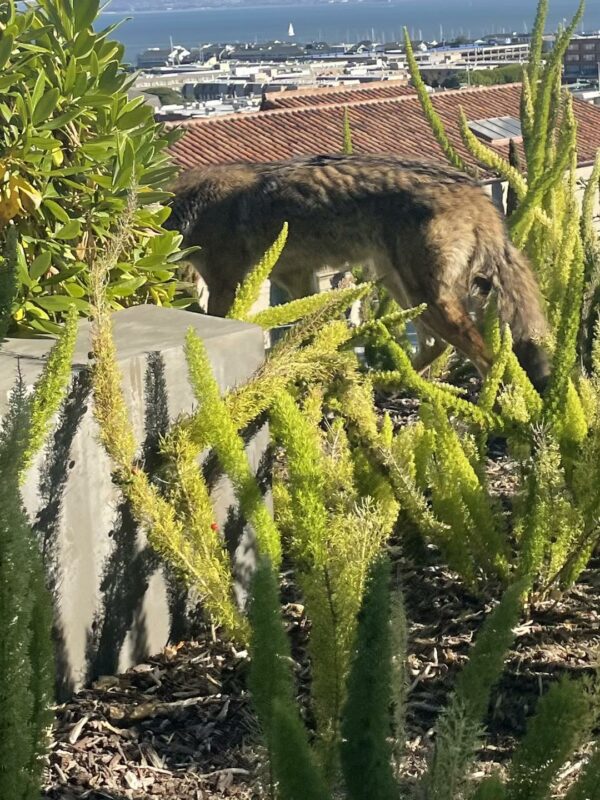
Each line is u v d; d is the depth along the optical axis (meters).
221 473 3.16
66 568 2.92
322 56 126.19
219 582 2.95
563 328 3.38
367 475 3.29
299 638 3.13
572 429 3.41
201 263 6.19
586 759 2.66
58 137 3.43
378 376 3.45
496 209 5.46
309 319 3.20
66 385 2.83
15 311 3.17
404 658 2.36
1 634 2.21
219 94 69.50
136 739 2.86
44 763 2.37
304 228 5.84
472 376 5.44
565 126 5.20
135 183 3.08
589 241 5.01
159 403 3.04
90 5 3.38
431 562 3.45
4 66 3.24
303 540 2.84
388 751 2.25
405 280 5.48
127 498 2.98
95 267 2.98
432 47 115.00
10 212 3.23
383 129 20.08
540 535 3.16
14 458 2.26
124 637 3.04
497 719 2.90
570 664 3.04
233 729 2.89
